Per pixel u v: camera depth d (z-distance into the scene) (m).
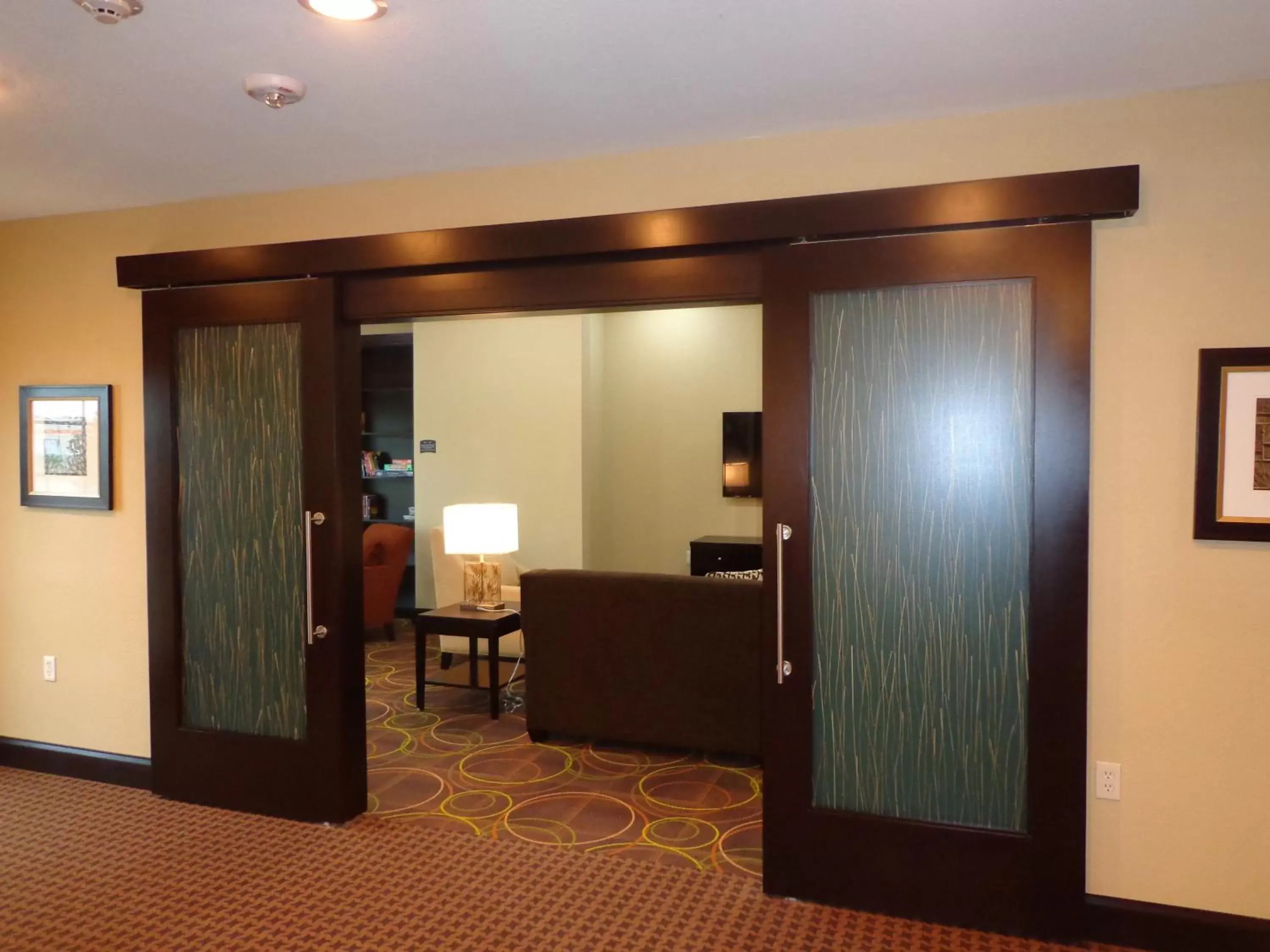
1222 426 2.49
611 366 7.43
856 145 2.78
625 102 2.57
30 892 2.91
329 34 2.12
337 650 3.37
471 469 6.92
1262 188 2.46
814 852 2.83
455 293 3.22
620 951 2.56
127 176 3.29
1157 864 2.61
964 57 2.27
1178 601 2.57
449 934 2.65
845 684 2.81
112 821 3.45
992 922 2.67
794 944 2.60
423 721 4.70
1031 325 2.62
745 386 7.20
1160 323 2.55
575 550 6.70
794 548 2.82
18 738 4.02
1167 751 2.59
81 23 2.06
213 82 2.41
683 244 2.85
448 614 4.88
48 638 3.94
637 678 4.11
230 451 3.51
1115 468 2.60
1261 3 1.98
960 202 2.59
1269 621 2.50
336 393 3.34
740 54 2.25
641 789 3.78
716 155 2.92
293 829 3.38
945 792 2.73
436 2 1.96
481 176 3.21
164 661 3.62
